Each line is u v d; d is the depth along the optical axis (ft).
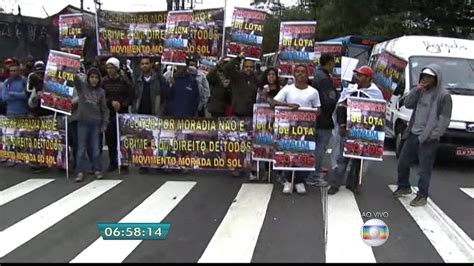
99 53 29.84
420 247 17.21
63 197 23.62
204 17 28.66
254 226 19.33
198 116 29.91
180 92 28.25
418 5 78.18
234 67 26.99
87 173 28.45
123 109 28.53
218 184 26.09
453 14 76.74
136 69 33.50
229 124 27.14
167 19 27.35
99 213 21.03
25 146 28.86
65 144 27.66
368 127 23.65
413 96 22.91
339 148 24.36
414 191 24.84
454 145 29.01
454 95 31.07
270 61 69.51
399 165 23.68
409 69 33.65
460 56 34.40
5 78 34.40
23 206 22.15
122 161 28.45
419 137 22.18
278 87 26.61
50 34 55.47
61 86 26.61
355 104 23.73
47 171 29.19
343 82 37.37
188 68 29.35
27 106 29.66
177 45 27.12
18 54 52.90
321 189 25.18
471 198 23.98
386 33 79.46
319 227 19.21
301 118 24.00
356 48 65.21
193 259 15.98
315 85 24.80
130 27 29.19
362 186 25.89
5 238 18.03
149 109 28.45
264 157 25.86
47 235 18.34
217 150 27.45
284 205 22.25
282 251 16.71
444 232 18.84
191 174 28.32
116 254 16.43
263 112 25.71
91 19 43.73
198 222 19.81
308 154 24.06
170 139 27.78
